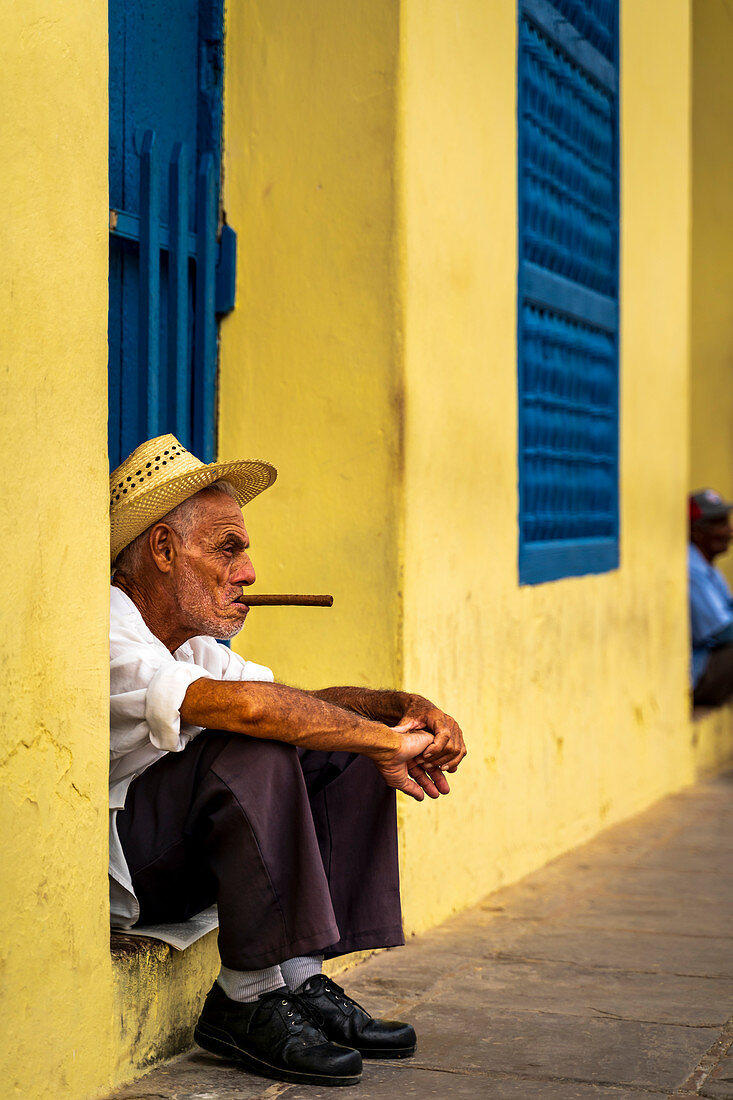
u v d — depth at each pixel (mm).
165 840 2590
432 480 3781
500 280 4250
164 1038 2682
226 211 3789
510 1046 2836
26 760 2295
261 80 3742
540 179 4645
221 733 2596
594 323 5148
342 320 3664
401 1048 2740
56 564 2363
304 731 2541
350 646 3654
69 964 2404
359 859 2807
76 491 2412
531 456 4609
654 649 5902
